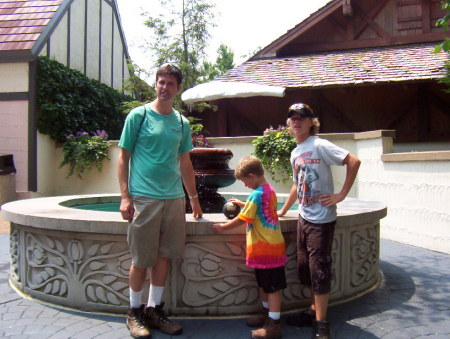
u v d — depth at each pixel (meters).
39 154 10.25
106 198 5.65
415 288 3.81
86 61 12.76
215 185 4.49
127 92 15.65
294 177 2.98
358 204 4.13
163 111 2.81
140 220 2.68
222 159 4.46
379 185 6.75
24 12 11.04
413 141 10.89
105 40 14.09
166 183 2.75
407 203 5.97
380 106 11.22
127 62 15.12
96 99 12.53
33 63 10.08
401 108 11.04
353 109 11.45
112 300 3.10
